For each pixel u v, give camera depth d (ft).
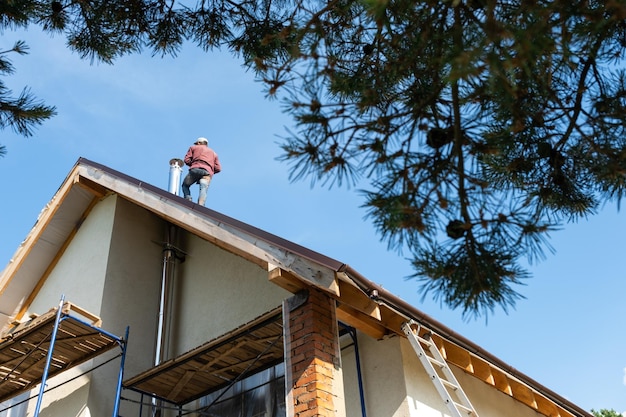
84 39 17.74
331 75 11.84
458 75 8.79
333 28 12.92
